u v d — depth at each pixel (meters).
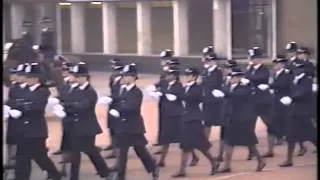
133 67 10.79
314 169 11.62
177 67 11.99
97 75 19.22
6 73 11.36
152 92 12.05
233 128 11.70
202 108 12.23
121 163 10.84
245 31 19.75
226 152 11.82
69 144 10.72
